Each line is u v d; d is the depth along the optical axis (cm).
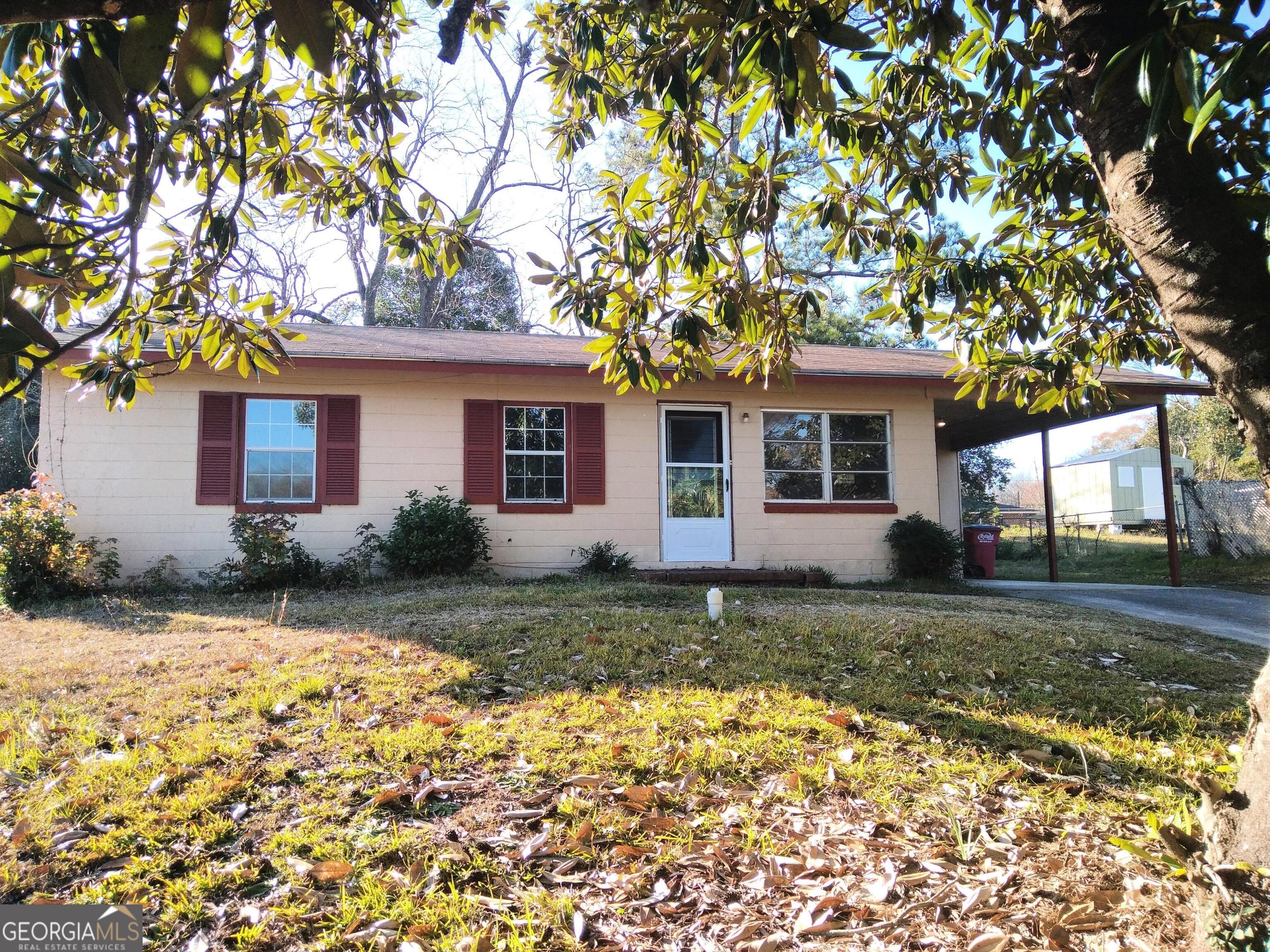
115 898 238
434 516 959
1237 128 265
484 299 2350
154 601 844
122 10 101
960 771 350
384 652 523
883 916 228
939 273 368
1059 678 515
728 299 331
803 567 1101
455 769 331
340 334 1117
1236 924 170
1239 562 1502
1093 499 2872
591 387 1078
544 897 239
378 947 215
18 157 138
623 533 1067
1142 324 407
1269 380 161
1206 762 371
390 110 305
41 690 449
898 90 354
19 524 839
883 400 1145
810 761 349
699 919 230
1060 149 363
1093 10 182
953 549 1088
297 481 994
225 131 229
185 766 327
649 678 477
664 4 261
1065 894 235
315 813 291
